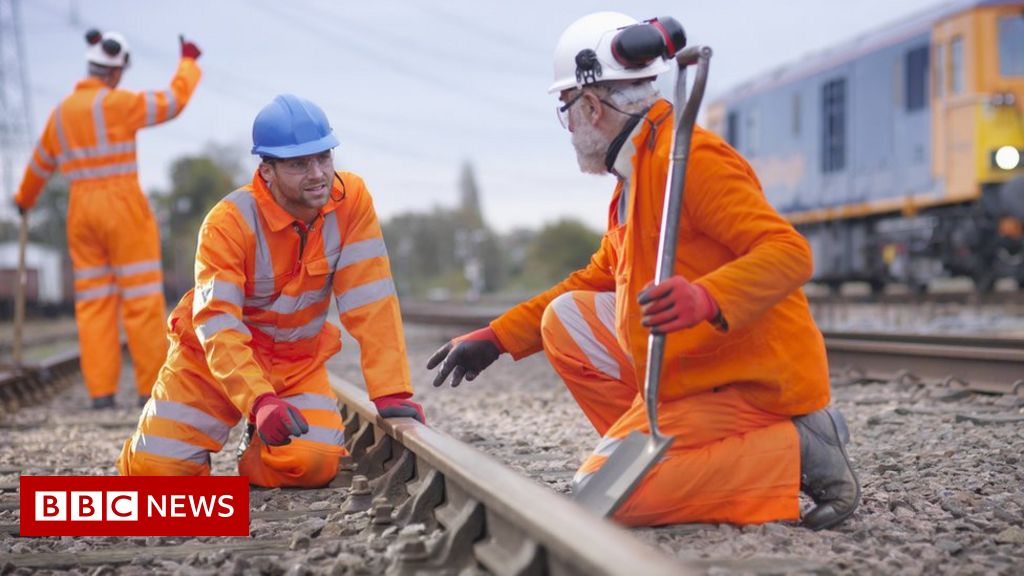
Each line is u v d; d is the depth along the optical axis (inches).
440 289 4389.8
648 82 129.4
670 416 127.7
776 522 126.3
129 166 294.5
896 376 300.4
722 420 127.5
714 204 122.2
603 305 144.6
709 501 126.2
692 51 116.4
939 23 713.0
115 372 306.8
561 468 187.2
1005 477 161.0
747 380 126.8
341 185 155.6
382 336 160.2
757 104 960.3
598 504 120.4
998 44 678.5
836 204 840.3
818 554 116.1
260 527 141.1
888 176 772.6
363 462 164.6
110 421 274.5
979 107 679.7
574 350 145.2
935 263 786.2
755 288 117.3
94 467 200.1
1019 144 677.9
